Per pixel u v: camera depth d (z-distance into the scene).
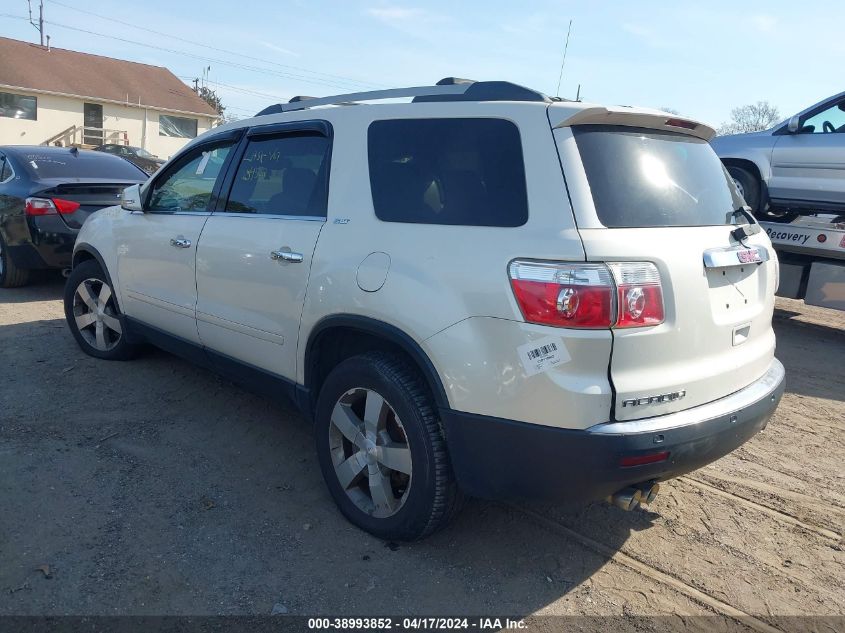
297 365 3.54
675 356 2.71
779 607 2.95
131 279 4.88
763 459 4.38
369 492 3.37
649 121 3.01
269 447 4.19
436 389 2.85
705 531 3.51
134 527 3.27
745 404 2.95
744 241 3.16
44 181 7.60
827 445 4.63
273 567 3.04
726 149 8.46
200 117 37.59
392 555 3.17
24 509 3.35
